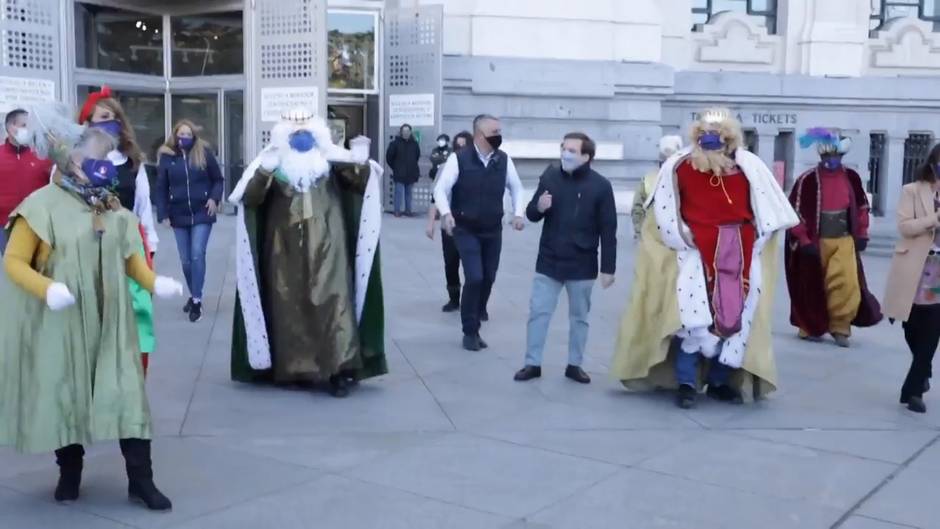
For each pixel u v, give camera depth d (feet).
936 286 21.84
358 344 22.06
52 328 14.55
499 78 62.69
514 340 28.50
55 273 14.57
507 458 18.30
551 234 23.65
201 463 17.69
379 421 20.44
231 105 60.90
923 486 17.28
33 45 52.03
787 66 72.13
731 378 22.63
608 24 64.23
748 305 21.63
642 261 22.26
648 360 22.11
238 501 15.90
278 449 18.54
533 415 21.15
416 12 61.26
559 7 63.41
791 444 19.57
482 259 28.40
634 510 15.88
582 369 24.89
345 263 22.11
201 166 29.58
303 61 53.16
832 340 30.78
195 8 60.85
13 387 14.76
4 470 17.26
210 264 40.75
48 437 14.46
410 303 33.76
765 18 73.26
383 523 15.14
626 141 65.10
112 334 14.90
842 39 71.82
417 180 61.31
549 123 63.87
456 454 18.47
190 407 21.12
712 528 15.21
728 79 70.13
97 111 21.54
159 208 29.68
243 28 58.54
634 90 64.85
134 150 22.52
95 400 14.66
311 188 21.77
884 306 22.44
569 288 23.75
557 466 17.92
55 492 15.85
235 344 22.84
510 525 15.16
